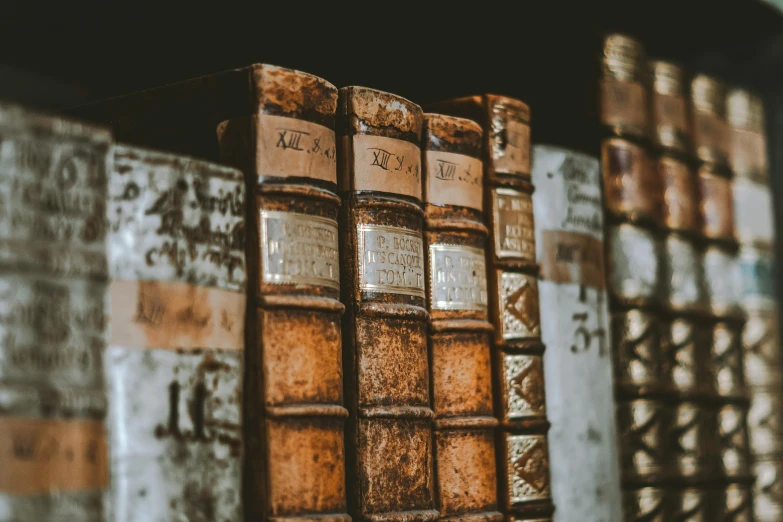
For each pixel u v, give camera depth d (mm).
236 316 640
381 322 694
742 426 936
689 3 946
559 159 829
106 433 586
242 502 632
